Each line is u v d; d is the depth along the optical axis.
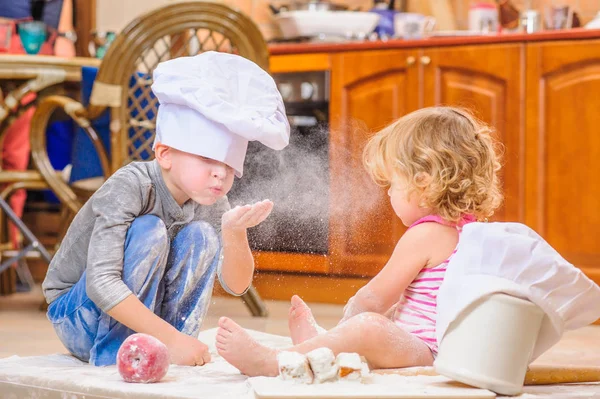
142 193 1.90
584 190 3.44
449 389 1.51
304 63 3.95
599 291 1.60
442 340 1.58
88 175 3.34
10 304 3.63
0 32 3.79
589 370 1.73
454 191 1.78
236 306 3.63
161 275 1.90
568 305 1.58
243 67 1.91
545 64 3.48
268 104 1.90
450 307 1.57
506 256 1.56
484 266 1.57
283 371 1.53
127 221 1.87
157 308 1.97
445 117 1.84
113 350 1.86
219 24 3.12
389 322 1.70
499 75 3.56
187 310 1.98
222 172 1.84
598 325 3.19
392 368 1.70
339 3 4.71
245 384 1.60
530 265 1.56
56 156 4.30
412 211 1.82
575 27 3.83
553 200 3.49
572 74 3.45
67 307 1.91
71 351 1.95
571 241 3.46
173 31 3.07
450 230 1.77
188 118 1.83
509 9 3.94
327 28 4.21
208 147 1.82
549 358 2.30
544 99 3.49
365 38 4.25
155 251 1.86
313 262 3.65
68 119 3.89
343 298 3.71
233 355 1.65
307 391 1.46
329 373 1.54
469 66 3.62
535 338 1.58
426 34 4.16
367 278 3.59
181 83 1.83
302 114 3.95
